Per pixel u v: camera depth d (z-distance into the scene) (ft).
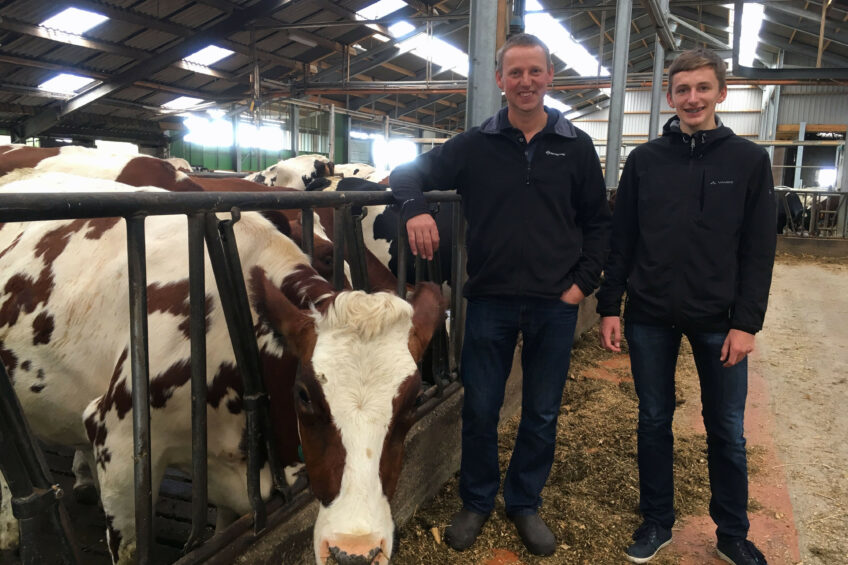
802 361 17.30
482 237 7.89
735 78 39.73
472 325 8.27
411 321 5.31
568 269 7.82
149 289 6.63
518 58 7.12
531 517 8.61
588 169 7.72
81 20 40.73
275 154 79.61
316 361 4.90
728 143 7.37
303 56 59.67
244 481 6.63
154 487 6.51
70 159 11.50
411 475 8.98
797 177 72.90
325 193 7.04
